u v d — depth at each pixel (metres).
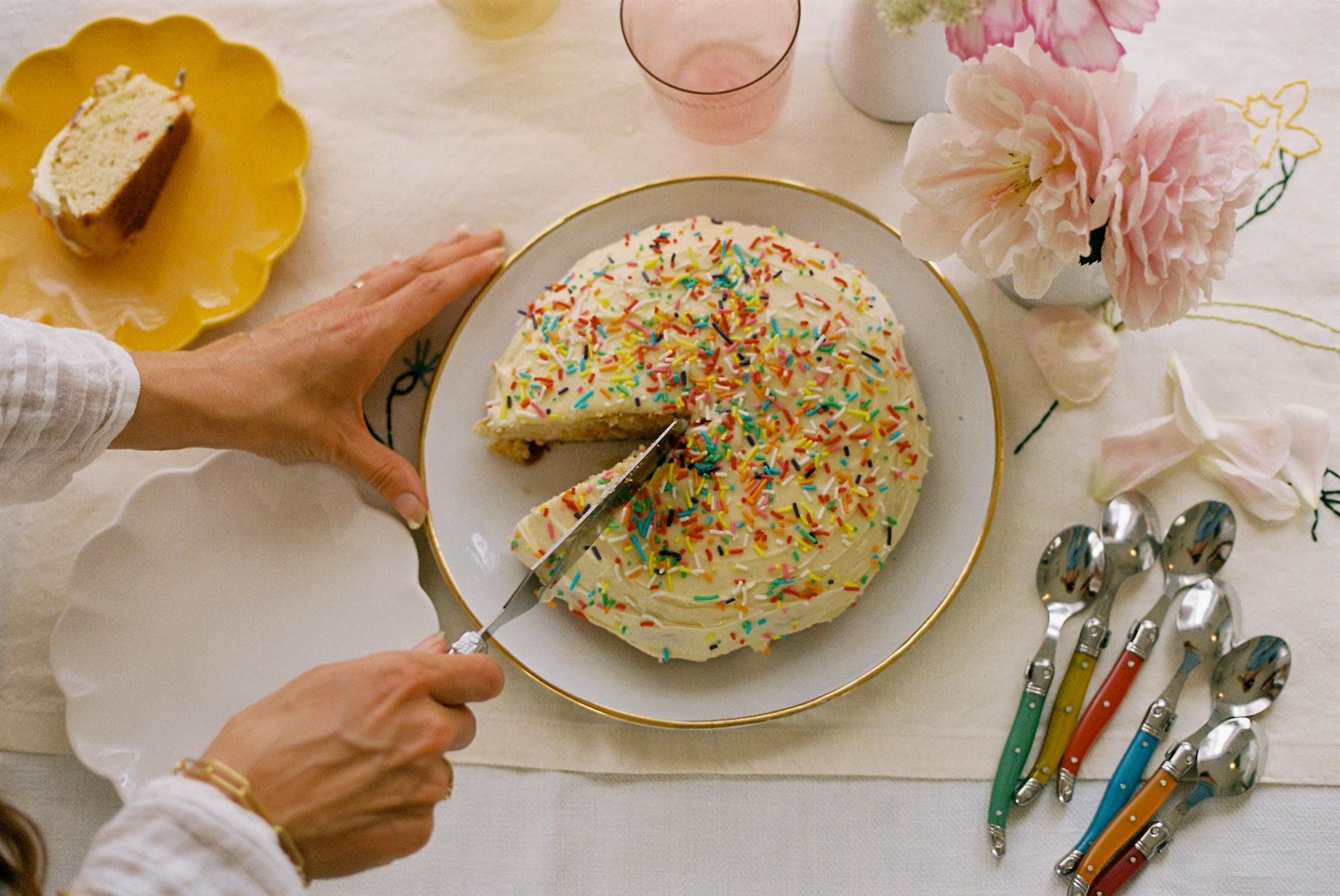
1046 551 1.56
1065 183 1.18
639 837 1.53
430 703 1.19
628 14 1.58
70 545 1.63
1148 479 1.56
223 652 1.57
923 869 1.50
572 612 1.55
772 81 1.53
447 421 1.61
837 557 1.48
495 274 1.61
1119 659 1.51
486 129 1.72
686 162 1.70
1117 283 1.22
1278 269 1.60
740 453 1.51
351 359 1.50
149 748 1.55
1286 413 1.56
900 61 1.52
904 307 1.59
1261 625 1.53
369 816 1.14
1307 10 1.63
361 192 1.71
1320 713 1.49
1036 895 1.48
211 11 1.75
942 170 1.24
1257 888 1.46
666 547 1.50
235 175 1.71
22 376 1.22
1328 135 1.62
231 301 1.67
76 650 1.55
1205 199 1.18
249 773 1.08
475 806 1.55
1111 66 1.14
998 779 1.48
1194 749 1.46
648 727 1.55
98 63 1.72
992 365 1.57
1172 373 1.57
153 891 0.96
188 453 1.66
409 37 1.74
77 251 1.67
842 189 1.67
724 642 1.49
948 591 1.50
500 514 1.61
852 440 1.50
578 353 1.55
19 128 1.71
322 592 1.57
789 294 1.54
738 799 1.53
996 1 1.16
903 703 1.53
